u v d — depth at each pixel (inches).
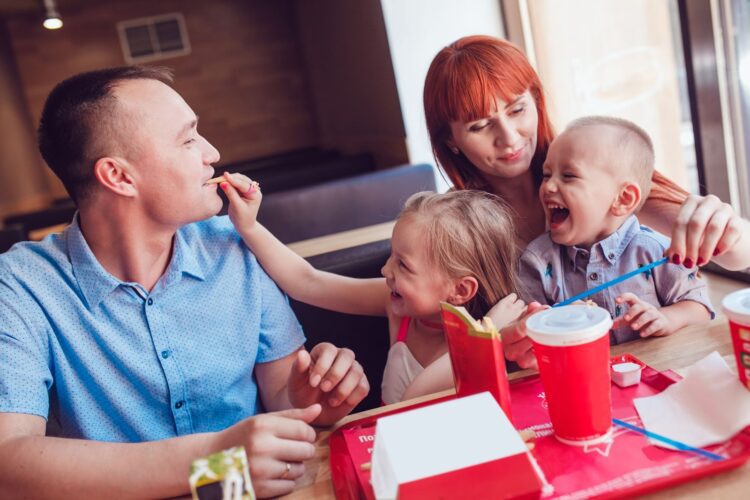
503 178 57.3
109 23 279.6
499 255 47.8
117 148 41.0
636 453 28.0
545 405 33.7
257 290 49.1
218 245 49.1
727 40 103.5
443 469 24.0
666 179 51.9
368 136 196.2
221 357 46.6
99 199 42.3
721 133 106.1
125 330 43.9
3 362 38.9
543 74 137.3
